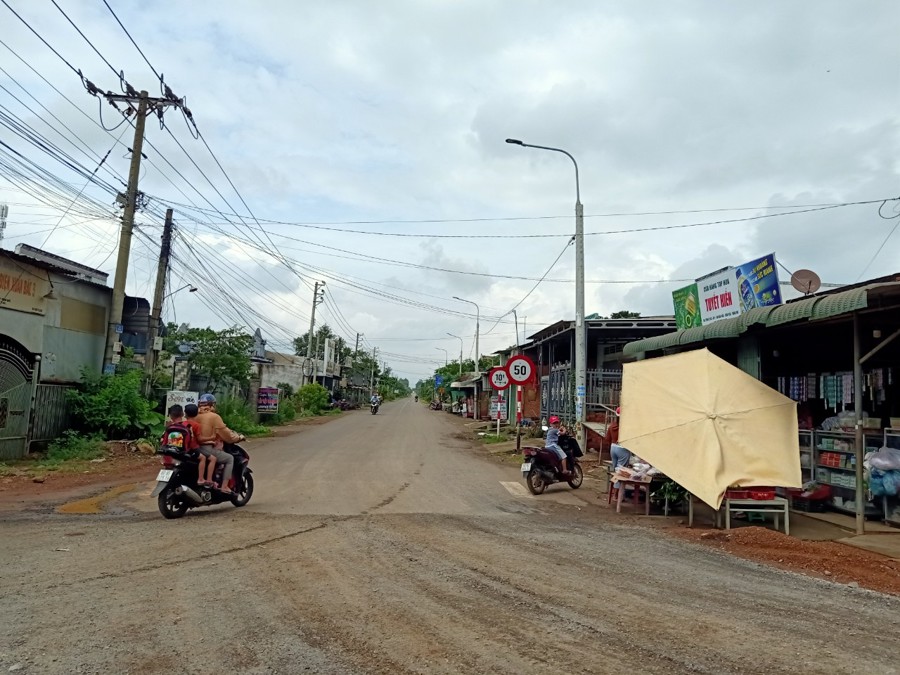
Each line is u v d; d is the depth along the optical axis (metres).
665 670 4.23
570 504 11.57
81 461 15.48
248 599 5.55
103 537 7.95
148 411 18.94
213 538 7.94
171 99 18.77
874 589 6.42
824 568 7.17
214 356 27.42
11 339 15.92
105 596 5.57
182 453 9.47
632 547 8.04
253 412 30.91
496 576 6.41
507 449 21.78
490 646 4.59
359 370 99.56
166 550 7.28
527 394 33.59
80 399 17.59
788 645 4.74
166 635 4.70
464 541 8.02
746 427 9.44
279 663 4.25
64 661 4.22
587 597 5.79
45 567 6.49
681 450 9.52
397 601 5.55
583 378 18.22
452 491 12.52
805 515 10.54
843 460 10.60
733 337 11.64
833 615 5.50
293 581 6.10
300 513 9.80
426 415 54.34
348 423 37.03
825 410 12.45
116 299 18.88
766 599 5.91
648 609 5.49
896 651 4.68
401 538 8.09
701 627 5.07
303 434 27.52
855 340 9.09
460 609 5.38
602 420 21.05
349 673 4.12
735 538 8.52
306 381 52.69
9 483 12.49
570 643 4.67
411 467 16.14
